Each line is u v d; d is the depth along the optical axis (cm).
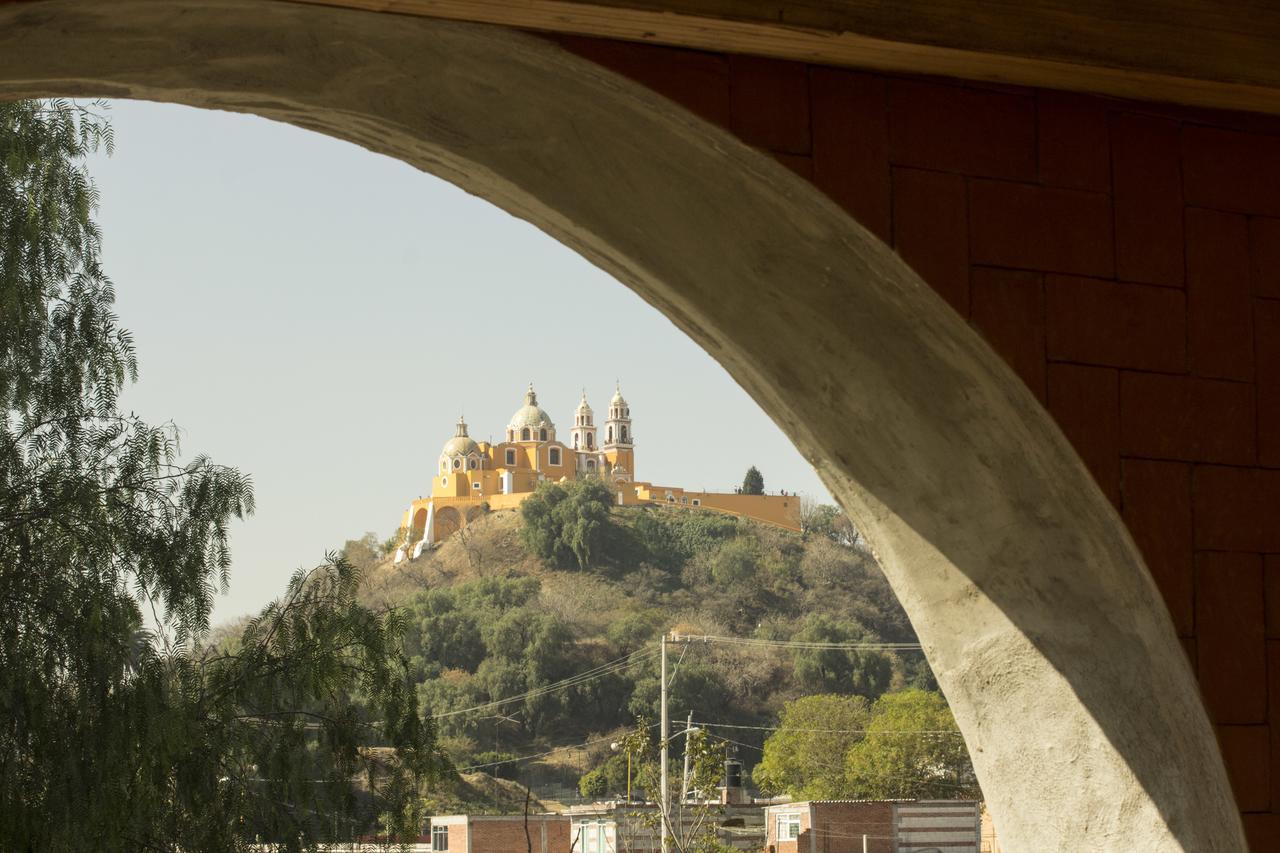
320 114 321
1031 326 328
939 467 351
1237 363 349
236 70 298
